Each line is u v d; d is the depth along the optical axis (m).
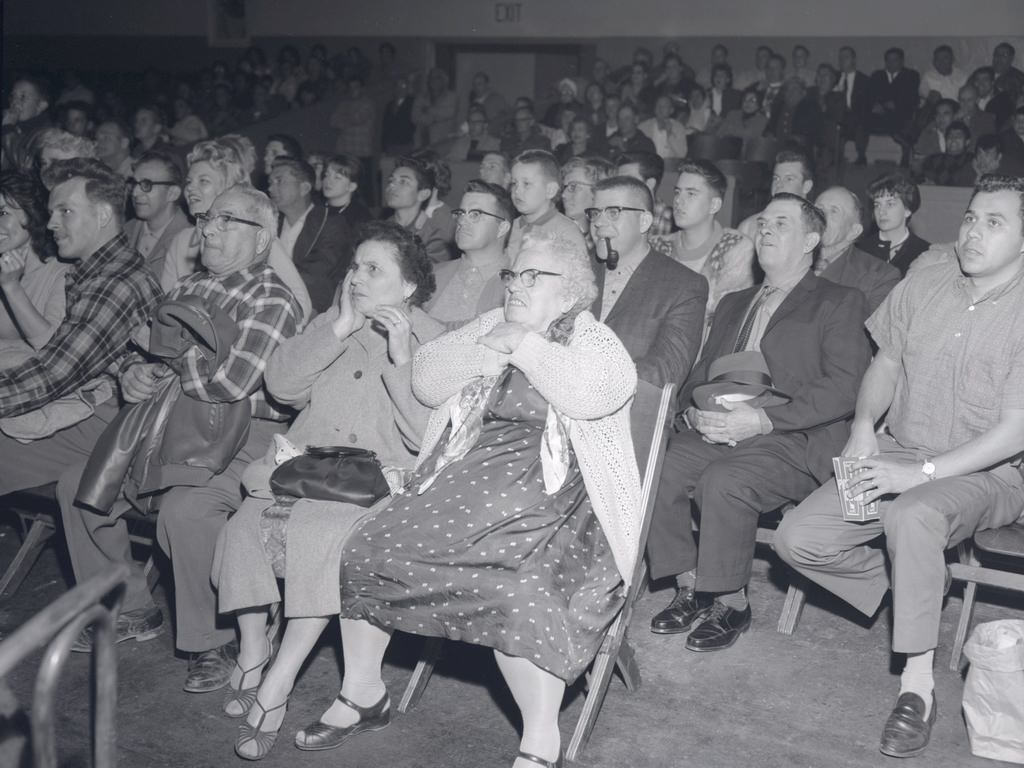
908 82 11.93
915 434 3.21
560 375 2.66
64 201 3.58
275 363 3.16
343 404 3.13
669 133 11.77
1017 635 2.72
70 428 3.65
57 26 16.73
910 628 2.77
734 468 3.22
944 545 2.81
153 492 3.24
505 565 2.60
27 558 3.72
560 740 2.66
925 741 2.72
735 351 3.66
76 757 2.71
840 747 2.76
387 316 3.00
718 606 3.34
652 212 3.87
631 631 3.40
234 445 3.21
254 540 2.88
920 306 3.21
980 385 3.05
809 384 3.40
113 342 3.55
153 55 16.50
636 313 3.74
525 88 15.65
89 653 3.26
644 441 2.85
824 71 12.55
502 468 2.72
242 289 3.36
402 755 2.73
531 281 2.79
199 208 4.38
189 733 2.84
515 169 4.63
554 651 2.52
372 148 13.69
